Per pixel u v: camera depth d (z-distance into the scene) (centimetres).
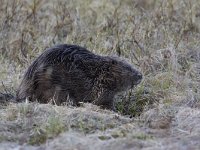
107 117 1959
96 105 2172
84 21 3052
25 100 2122
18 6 3091
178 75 2520
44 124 1869
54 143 1727
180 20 2981
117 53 2698
